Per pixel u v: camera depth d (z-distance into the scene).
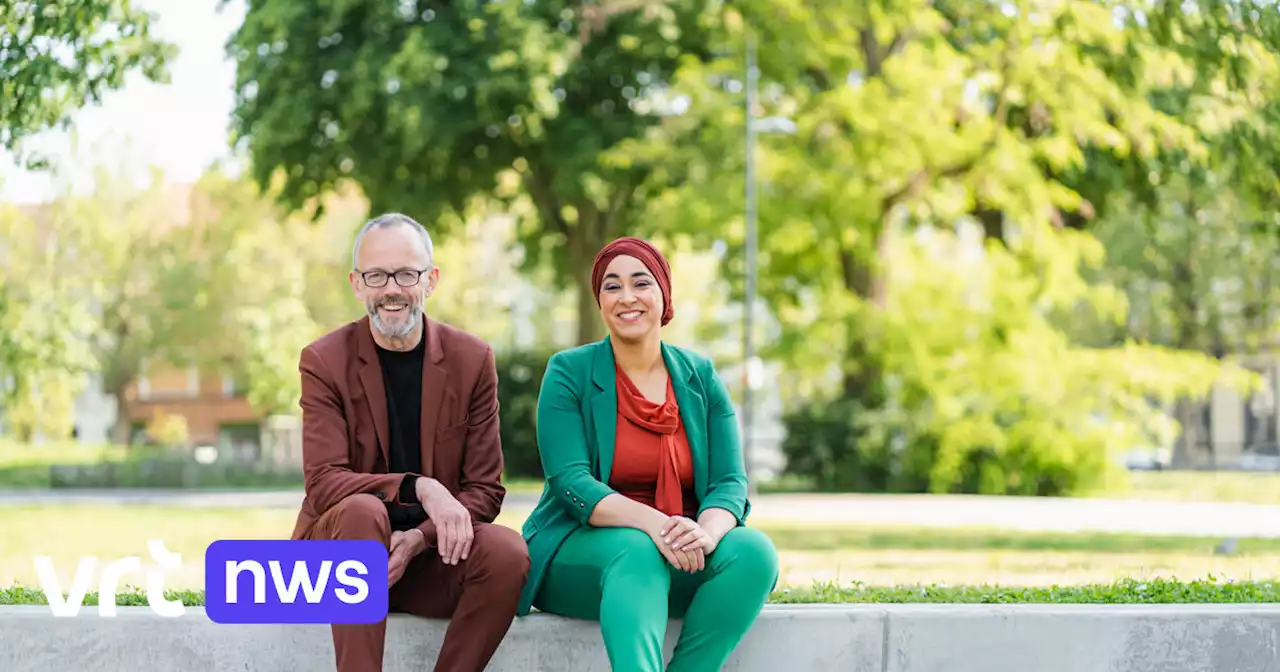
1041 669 4.50
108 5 8.02
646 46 24.14
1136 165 23.66
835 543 11.47
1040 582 7.12
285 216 25.95
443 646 4.08
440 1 24.36
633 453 4.34
